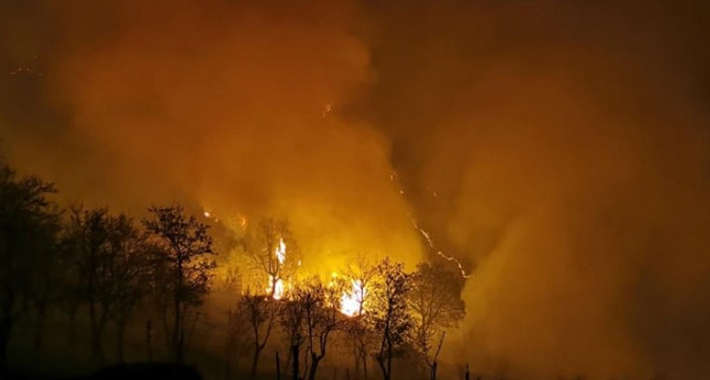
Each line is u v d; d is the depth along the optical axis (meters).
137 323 77.81
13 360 62.97
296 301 85.25
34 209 66.00
